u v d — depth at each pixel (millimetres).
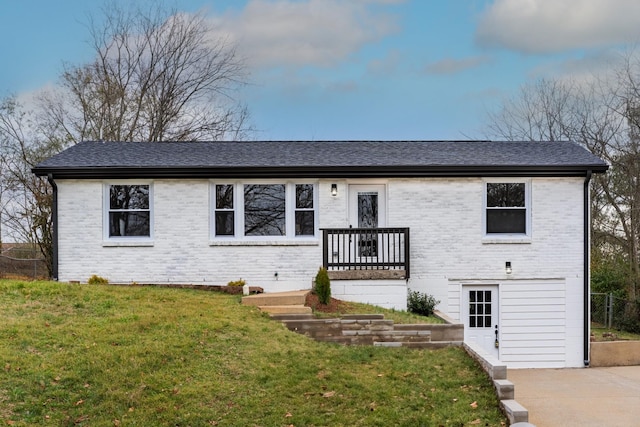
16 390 7434
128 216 14391
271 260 14312
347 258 14398
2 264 21297
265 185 14484
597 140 23359
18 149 25484
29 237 25000
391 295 13328
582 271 14461
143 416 7223
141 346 8883
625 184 22125
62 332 9281
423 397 8297
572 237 14469
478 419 7762
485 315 14562
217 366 8602
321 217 14375
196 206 14352
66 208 14195
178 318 10383
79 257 14195
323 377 8625
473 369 9359
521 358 14469
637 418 9383
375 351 10117
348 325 10750
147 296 12094
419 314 13641
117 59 28906
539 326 14500
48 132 26203
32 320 9750
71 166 13844
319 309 11938
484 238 14430
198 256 14305
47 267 21141
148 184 14383
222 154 15289
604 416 9508
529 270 14453
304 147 16359
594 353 14555
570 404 10305
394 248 13586
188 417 7289
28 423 6914
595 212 23266
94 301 11234
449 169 14109
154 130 29062
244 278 14297
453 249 14469
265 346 9539
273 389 8148
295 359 9164
